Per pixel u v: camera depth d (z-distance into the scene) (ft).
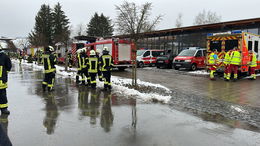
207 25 74.59
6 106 19.12
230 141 14.01
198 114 19.74
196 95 28.04
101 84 35.01
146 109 20.99
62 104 22.63
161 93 28.35
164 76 48.80
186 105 22.79
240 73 46.68
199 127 16.43
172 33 89.76
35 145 12.98
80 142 13.46
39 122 17.02
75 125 16.43
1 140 6.00
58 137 14.17
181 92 29.96
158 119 18.10
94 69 31.30
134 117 18.51
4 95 19.01
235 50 40.50
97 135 14.57
